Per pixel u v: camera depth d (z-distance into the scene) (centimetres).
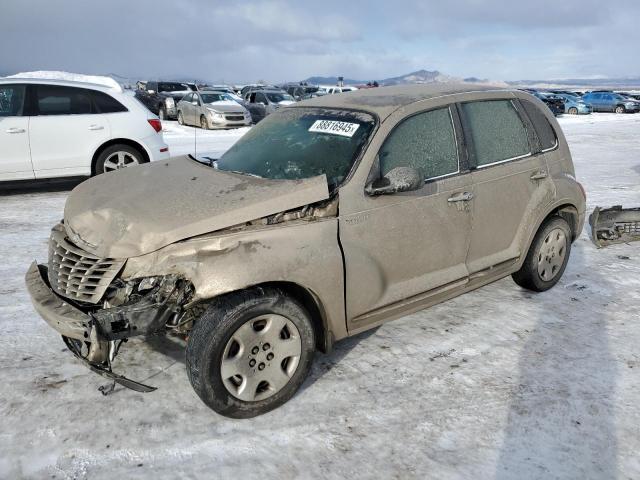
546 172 449
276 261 296
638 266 560
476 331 413
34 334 398
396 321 429
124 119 847
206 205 304
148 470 267
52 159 802
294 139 383
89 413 308
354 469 270
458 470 270
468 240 396
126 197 328
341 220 325
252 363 298
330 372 354
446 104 391
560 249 479
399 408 318
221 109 2055
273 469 269
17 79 785
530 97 460
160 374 348
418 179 328
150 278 288
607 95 3681
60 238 324
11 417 303
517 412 315
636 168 1188
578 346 392
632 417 311
